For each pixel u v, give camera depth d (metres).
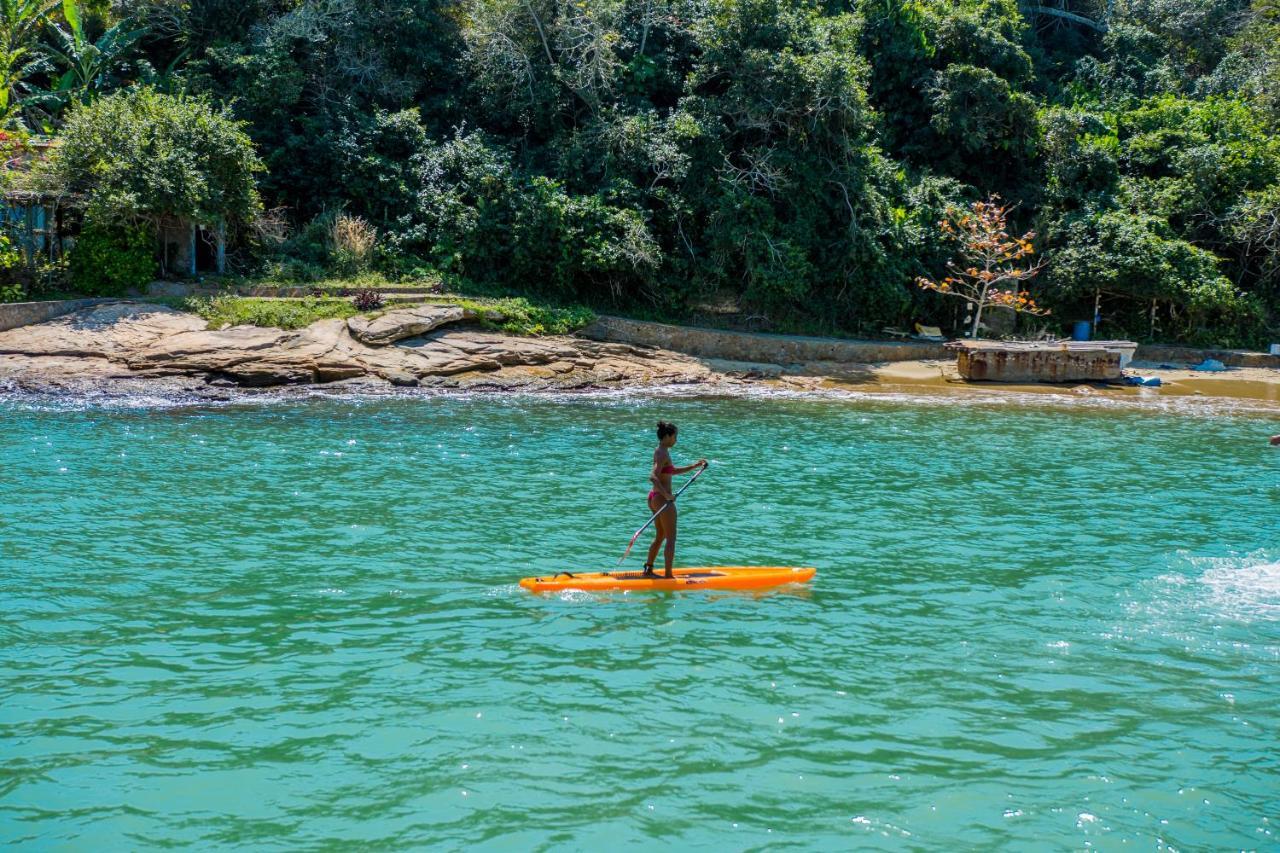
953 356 31.59
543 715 7.69
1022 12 52.31
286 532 12.62
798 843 6.04
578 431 20.20
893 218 33.25
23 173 27.17
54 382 22.16
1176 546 12.93
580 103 34.88
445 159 31.19
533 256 30.28
